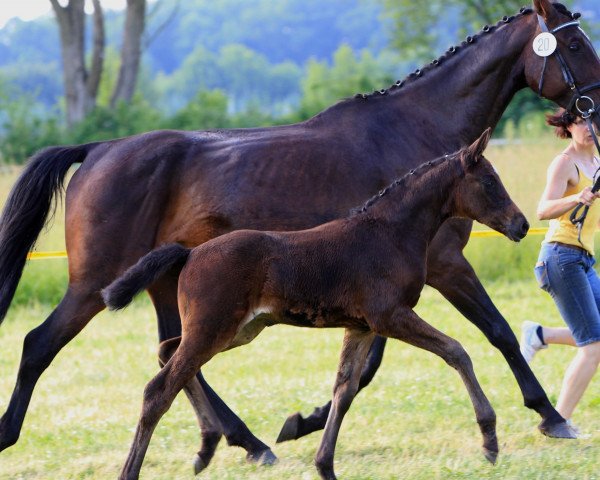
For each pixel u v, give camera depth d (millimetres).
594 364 10109
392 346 15539
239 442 10039
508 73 10477
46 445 10938
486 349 14961
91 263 9945
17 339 17188
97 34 43125
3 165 30312
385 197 9008
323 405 11195
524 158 23344
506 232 9125
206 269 8539
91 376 14477
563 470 8977
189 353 8500
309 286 8648
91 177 10125
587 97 10070
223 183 9836
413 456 9797
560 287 10094
